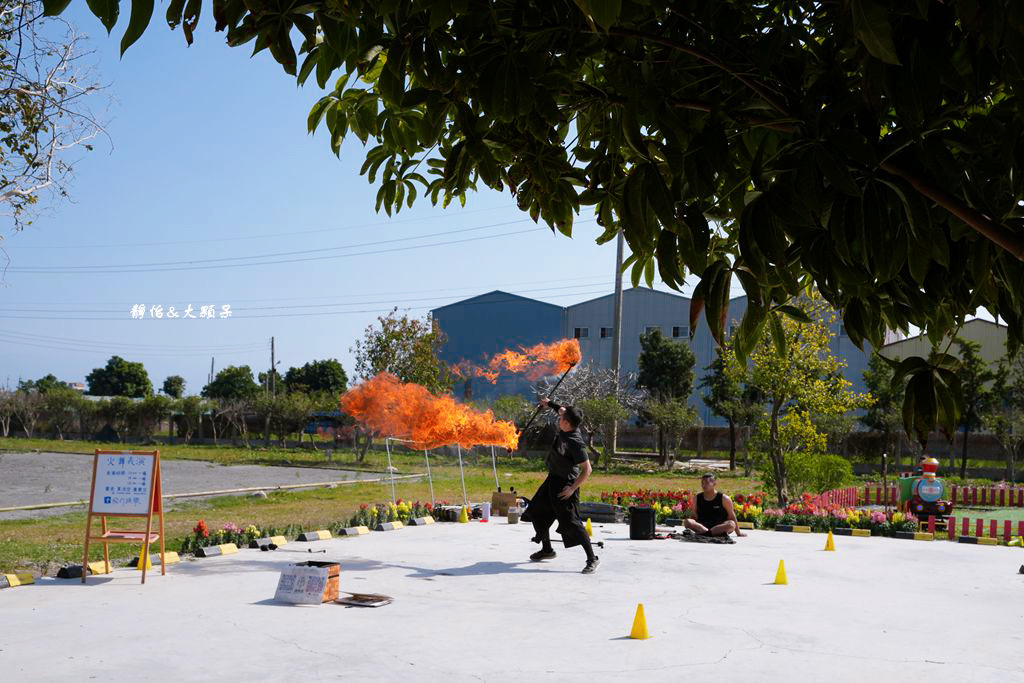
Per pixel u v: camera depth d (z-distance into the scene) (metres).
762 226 1.77
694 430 46.38
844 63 2.02
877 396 34.75
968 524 13.80
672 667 5.61
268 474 31.67
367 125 2.97
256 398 52.38
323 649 5.89
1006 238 1.78
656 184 1.91
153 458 8.74
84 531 14.13
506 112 2.06
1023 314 2.11
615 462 37.88
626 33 2.08
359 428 39.38
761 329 2.11
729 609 7.64
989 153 2.14
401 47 2.17
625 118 2.04
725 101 2.11
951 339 2.18
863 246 1.78
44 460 37.69
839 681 5.39
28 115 9.62
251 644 6.00
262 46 2.10
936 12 1.71
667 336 52.25
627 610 7.46
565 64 2.26
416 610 7.30
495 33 2.10
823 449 20.44
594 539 12.59
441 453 43.41
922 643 6.50
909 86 1.68
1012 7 1.57
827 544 11.99
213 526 14.87
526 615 7.18
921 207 1.80
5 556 10.62
